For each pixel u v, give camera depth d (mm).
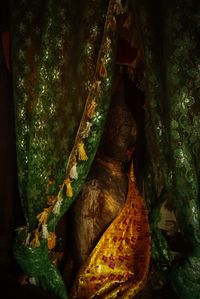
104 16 2463
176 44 2383
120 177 2941
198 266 2371
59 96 2479
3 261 2869
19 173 2504
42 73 2443
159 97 2486
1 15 2830
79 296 2699
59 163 2494
